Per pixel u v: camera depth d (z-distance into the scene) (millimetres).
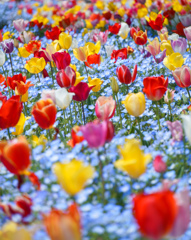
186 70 2303
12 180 2078
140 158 1837
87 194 1912
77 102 2551
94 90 2475
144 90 2234
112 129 1959
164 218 1674
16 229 1779
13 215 1839
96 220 1809
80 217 1775
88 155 2090
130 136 2160
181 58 2484
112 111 2129
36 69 2635
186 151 2096
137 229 1798
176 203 1702
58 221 1703
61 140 2258
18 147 1860
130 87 2678
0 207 1843
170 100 2352
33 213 1873
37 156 2039
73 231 1709
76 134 2074
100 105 2133
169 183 1850
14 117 2070
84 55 2662
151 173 1990
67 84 2295
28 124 2436
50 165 1999
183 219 1704
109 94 2615
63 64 2445
